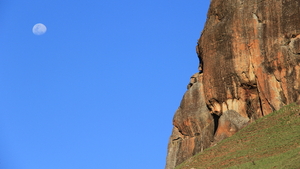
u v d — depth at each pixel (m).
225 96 86.44
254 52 84.00
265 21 83.69
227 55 86.31
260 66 83.19
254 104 84.69
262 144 73.00
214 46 88.25
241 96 85.50
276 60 81.88
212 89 87.88
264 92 82.56
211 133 88.12
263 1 84.50
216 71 87.50
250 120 84.19
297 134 72.12
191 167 73.88
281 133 74.00
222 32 87.31
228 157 72.69
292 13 82.00
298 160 64.12
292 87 80.38
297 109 77.88
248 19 85.00
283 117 77.69
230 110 85.75
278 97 81.50
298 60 80.50
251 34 84.44
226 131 84.25
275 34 82.62
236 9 86.50
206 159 74.75
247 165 68.06
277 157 67.81
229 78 86.06
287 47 81.50
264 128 77.06
